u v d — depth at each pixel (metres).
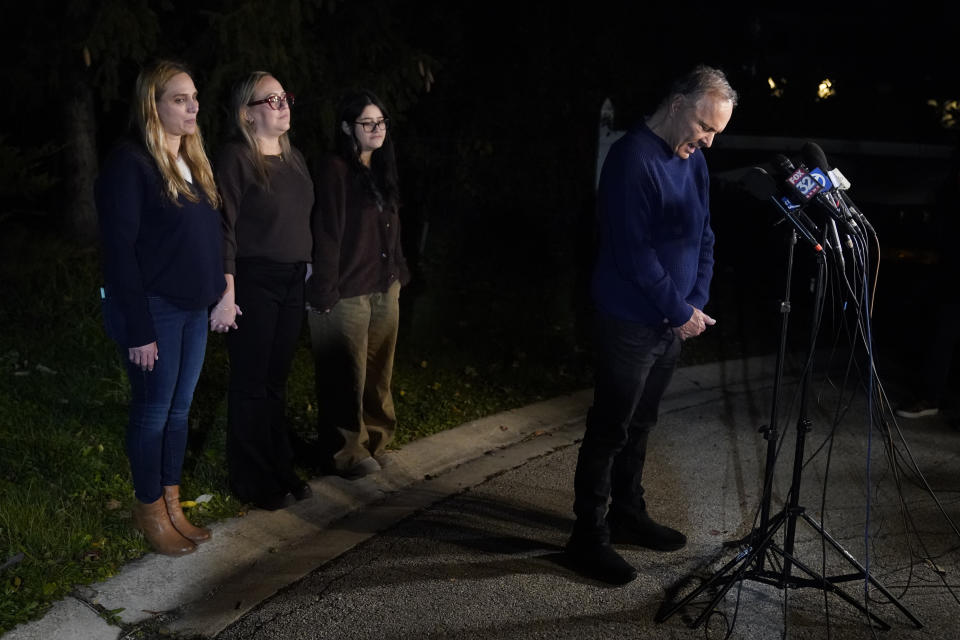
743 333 7.28
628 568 3.45
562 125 9.29
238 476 3.85
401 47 7.07
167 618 3.09
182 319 3.29
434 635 3.08
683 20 10.37
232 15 5.96
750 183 3.01
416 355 6.22
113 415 4.59
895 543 3.88
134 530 3.54
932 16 11.58
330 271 3.83
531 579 3.47
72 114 7.13
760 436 5.13
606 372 3.39
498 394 5.64
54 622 2.96
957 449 5.01
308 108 6.78
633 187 3.13
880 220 9.35
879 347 7.00
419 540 3.76
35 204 8.02
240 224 3.54
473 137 9.05
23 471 3.90
